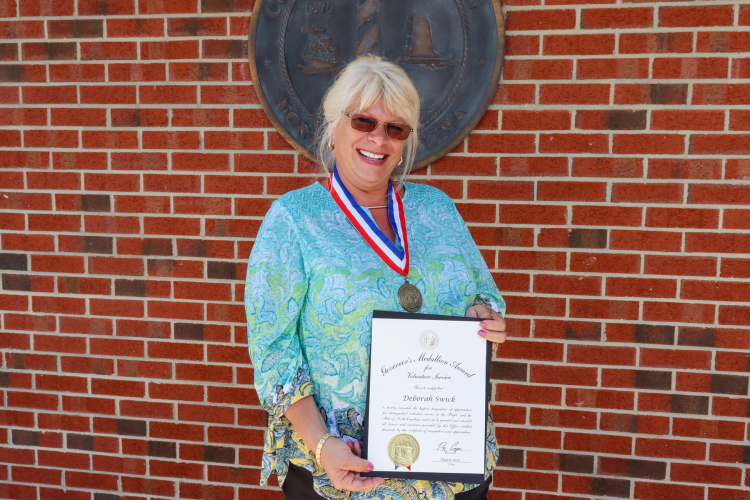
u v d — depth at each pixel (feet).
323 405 4.60
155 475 8.71
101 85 8.26
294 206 4.78
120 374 8.64
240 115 8.04
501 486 8.04
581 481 7.86
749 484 7.52
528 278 7.72
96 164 8.39
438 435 4.43
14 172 8.55
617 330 7.61
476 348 4.49
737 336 7.38
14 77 8.43
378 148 4.65
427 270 4.83
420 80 7.59
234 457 8.51
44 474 8.96
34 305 8.73
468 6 7.40
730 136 7.16
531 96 7.48
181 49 8.05
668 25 7.13
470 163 7.67
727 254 7.30
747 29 6.99
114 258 8.49
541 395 7.83
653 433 7.66
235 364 8.38
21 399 8.89
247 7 7.88
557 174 7.53
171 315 8.45
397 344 4.44
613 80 7.30
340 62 7.70
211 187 8.20
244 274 8.25
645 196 7.39
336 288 4.54
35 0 8.25
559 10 7.31
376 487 4.61
